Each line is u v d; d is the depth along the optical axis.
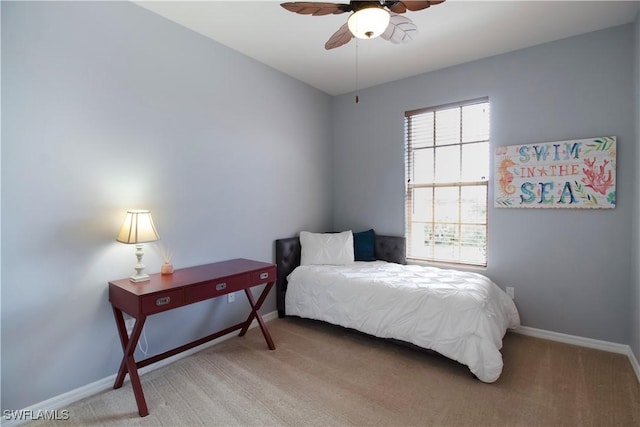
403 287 2.56
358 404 1.91
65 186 1.93
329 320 2.89
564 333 2.77
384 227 3.81
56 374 1.91
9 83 1.72
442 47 2.88
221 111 2.84
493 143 3.05
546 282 2.83
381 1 1.67
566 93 2.71
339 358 2.50
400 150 3.66
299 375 2.25
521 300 2.95
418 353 2.58
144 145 2.31
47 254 1.87
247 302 3.11
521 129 2.91
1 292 1.72
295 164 3.65
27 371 1.81
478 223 3.23
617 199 2.53
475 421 1.75
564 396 1.97
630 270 2.49
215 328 2.84
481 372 2.09
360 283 2.76
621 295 2.54
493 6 2.26
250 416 1.81
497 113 3.03
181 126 2.54
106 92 2.10
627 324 2.52
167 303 1.97
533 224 2.88
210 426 1.74
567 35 2.66
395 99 3.68
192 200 2.63
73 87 1.95
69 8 1.93
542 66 2.81
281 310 3.38
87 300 2.04
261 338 2.88
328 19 2.44
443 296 2.36
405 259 3.59
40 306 1.85
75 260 1.99
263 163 3.26
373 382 2.15
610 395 1.97
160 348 2.44
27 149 1.79
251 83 3.10
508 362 2.41
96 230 2.07
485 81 3.09
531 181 2.85
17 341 1.78
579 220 2.68
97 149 2.07
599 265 2.62
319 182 4.01
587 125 2.63
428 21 2.45
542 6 2.26
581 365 2.35
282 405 1.91
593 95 2.60
